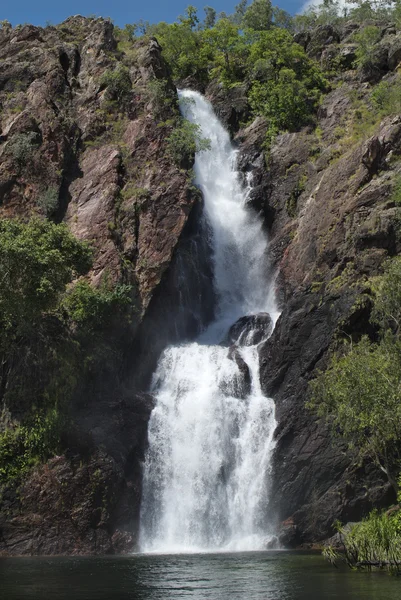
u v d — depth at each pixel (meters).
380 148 46.72
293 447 38.69
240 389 41.72
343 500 36.56
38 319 41.28
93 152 51.88
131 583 22.69
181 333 47.66
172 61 70.12
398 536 26.11
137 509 38.03
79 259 41.47
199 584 22.20
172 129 51.81
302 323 41.62
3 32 61.56
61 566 28.59
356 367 31.16
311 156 55.66
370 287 40.78
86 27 61.69
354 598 18.95
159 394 42.78
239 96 64.94
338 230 45.22
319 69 64.81
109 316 42.72
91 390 40.88
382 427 29.86
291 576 23.86
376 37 64.31
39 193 49.53
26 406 39.34
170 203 48.28
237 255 53.69
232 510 38.38
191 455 39.56
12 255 37.78
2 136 51.91
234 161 59.25
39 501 36.75
